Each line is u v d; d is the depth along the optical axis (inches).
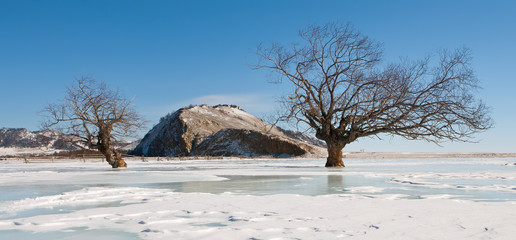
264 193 499.8
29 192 515.8
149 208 365.4
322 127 1295.5
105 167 1389.0
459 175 791.7
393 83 1169.4
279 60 1239.5
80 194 474.3
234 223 292.8
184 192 510.0
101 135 1341.0
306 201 410.3
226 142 3272.6
